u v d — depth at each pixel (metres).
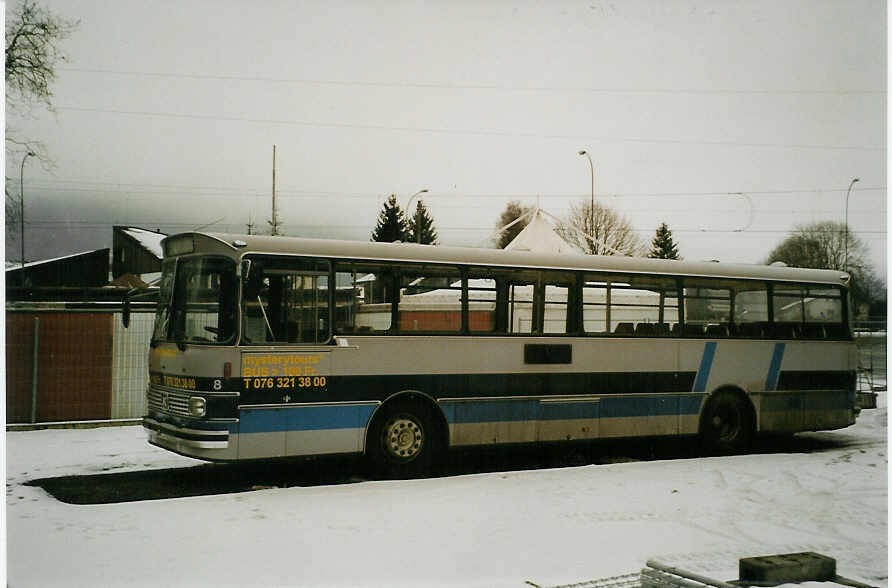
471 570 6.57
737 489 9.81
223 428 9.77
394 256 11.10
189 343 10.05
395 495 9.30
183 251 10.66
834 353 14.32
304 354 10.33
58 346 15.91
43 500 9.28
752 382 13.52
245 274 10.12
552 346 11.99
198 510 8.47
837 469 11.24
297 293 10.43
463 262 11.55
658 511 8.66
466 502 8.93
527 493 9.46
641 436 12.55
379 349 10.82
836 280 14.52
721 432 13.32
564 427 11.98
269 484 10.56
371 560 6.78
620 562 6.88
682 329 13.03
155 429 10.44
